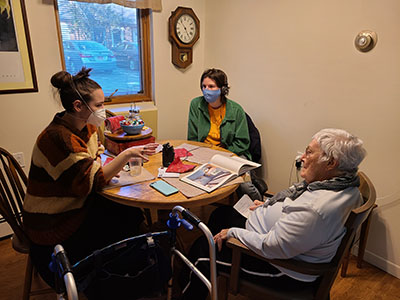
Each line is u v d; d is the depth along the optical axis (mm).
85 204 1308
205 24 2686
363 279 1732
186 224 997
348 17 1693
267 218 1229
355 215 909
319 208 956
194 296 1219
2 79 1822
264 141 2434
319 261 1019
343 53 1762
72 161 1164
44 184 1191
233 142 2209
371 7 1583
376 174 1747
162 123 2730
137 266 1012
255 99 2420
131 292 983
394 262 1746
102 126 2010
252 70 2379
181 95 2773
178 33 2482
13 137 1955
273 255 1025
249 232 1110
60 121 1213
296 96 2100
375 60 1620
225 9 2461
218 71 2074
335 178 1019
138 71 2580
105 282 942
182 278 1312
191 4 2553
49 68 2002
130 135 1701
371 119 1708
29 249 1283
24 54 1866
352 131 1817
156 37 2447
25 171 2057
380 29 1568
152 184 1329
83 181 1190
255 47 2303
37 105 2000
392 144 1642
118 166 1278
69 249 1242
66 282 728
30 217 1228
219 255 1204
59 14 2057
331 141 1014
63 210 1236
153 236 1026
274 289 1088
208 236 960
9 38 1790
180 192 1271
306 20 1912
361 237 1749
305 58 1977
